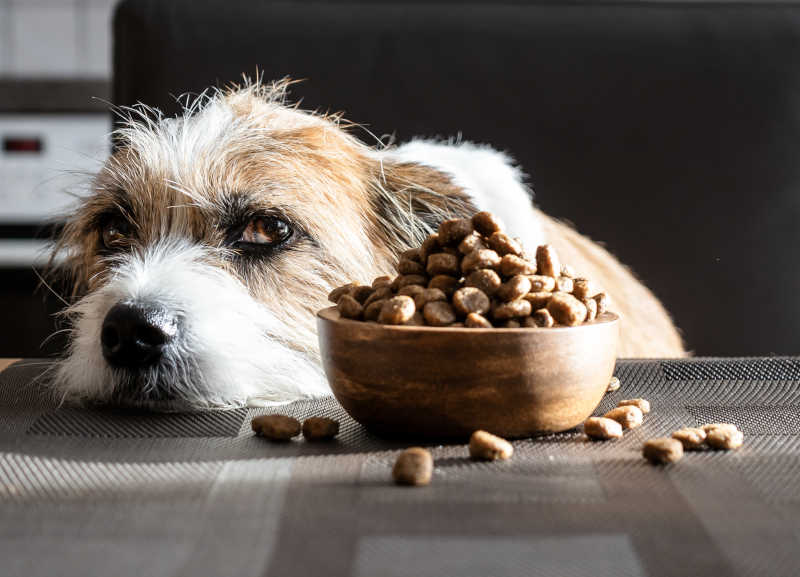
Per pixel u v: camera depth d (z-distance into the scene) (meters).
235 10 2.05
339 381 0.90
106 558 0.58
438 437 0.88
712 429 0.88
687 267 2.04
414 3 2.10
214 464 0.80
